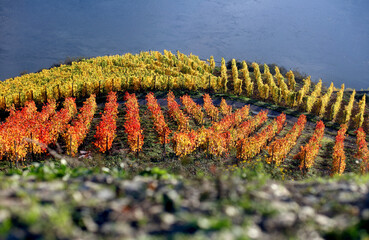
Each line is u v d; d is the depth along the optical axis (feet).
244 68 217.56
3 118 126.21
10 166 73.61
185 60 234.38
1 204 16.28
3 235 13.44
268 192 20.08
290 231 15.15
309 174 82.28
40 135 80.23
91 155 82.58
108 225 15.21
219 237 13.71
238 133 100.27
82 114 109.91
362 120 142.72
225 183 19.83
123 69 193.36
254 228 15.28
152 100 134.41
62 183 20.63
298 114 151.74
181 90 165.58
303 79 235.61
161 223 15.47
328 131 136.46
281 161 87.71
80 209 16.62
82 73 182.60
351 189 20.93
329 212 17.74
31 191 18.60
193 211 16.84
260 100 166.71
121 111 131.03
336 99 178.70
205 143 87.15
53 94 142.82
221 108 138.41
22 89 151.94
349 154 106.93
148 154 85.25
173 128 113.09
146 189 19.52
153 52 247.91
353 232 14.64
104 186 20.07
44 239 13.47
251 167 72.90
